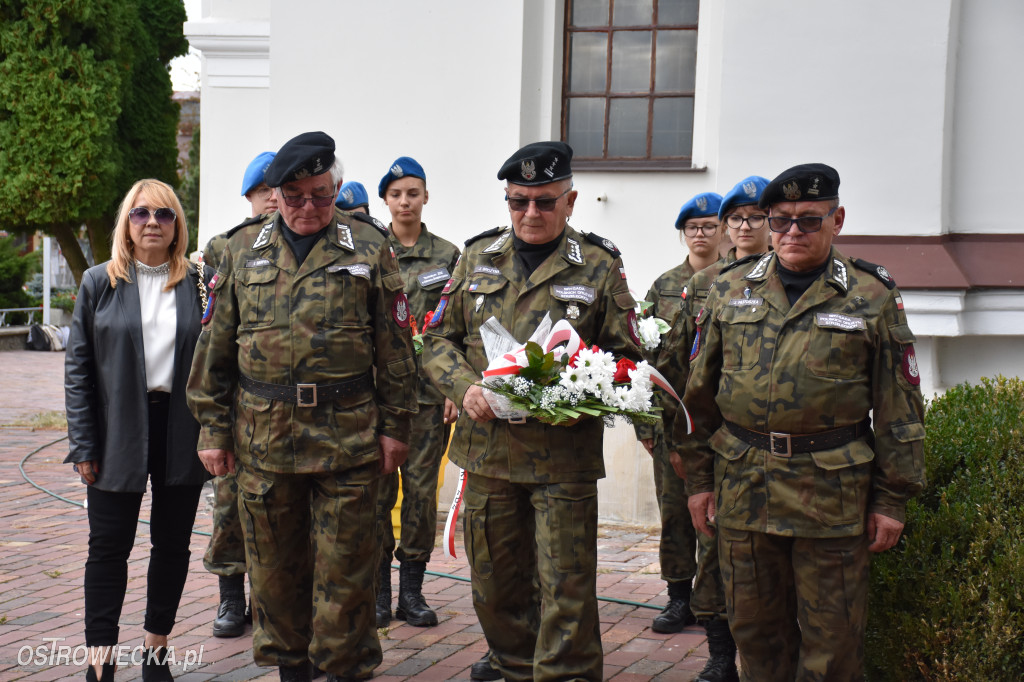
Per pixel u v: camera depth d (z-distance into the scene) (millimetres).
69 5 15656
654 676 4297
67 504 7676
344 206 5480
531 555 3832
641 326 4535
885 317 3238
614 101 7574
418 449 5082
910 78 6570
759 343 3320
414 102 7570
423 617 4949
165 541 4051
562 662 3506
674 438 3680
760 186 4371
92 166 16062
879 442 3238
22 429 11531
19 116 15695
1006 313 6523
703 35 7273
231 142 8859
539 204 3637
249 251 3756
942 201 6578
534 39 7508
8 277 26188
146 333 3926
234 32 8688
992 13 6656
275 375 3639
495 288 3760
